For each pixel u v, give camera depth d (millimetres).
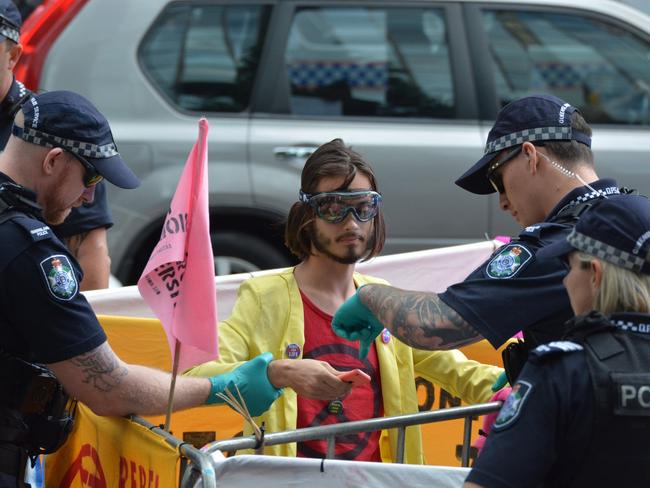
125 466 5410
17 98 6895
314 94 12094
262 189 11852
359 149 11922
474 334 5180
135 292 7094
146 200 11633
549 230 5254
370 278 6512
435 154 12000
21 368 5270
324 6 12141
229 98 11969
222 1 11992
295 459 4934
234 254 12016
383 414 6145
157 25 11852
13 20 6773
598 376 4168
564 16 12648
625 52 12766
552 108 5574
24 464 5402
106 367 5262
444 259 8250
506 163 5617
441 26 12305
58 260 5184
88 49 11703
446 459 7129
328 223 5969
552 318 5137
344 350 6094
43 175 5438
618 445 4137
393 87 12188
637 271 4281
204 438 6820
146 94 11742
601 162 12461
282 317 6059
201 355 5367
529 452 4137
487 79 12297
